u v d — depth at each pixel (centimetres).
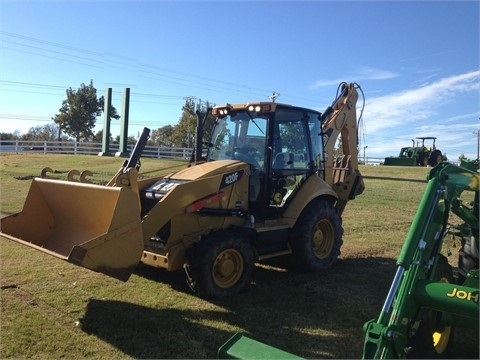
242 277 550
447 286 310
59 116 4928
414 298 314
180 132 4984
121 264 453
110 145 3297
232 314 486
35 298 516
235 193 582
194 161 690
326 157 741
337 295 552
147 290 554
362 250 788
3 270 621
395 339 276
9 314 467
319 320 474
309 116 692
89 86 4966
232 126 664
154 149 3294
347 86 800
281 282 603
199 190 541
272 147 615
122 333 430
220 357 265
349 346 416
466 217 411
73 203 522
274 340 426
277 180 626
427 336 330
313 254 644
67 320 457
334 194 697
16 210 1054
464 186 374
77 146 3300
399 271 301
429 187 340
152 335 428
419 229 319
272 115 618
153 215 504
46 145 3288
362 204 1357
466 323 363
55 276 598
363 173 2562
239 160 640
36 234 553
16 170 2020
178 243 531
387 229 982
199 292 521
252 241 586
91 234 501
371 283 603
